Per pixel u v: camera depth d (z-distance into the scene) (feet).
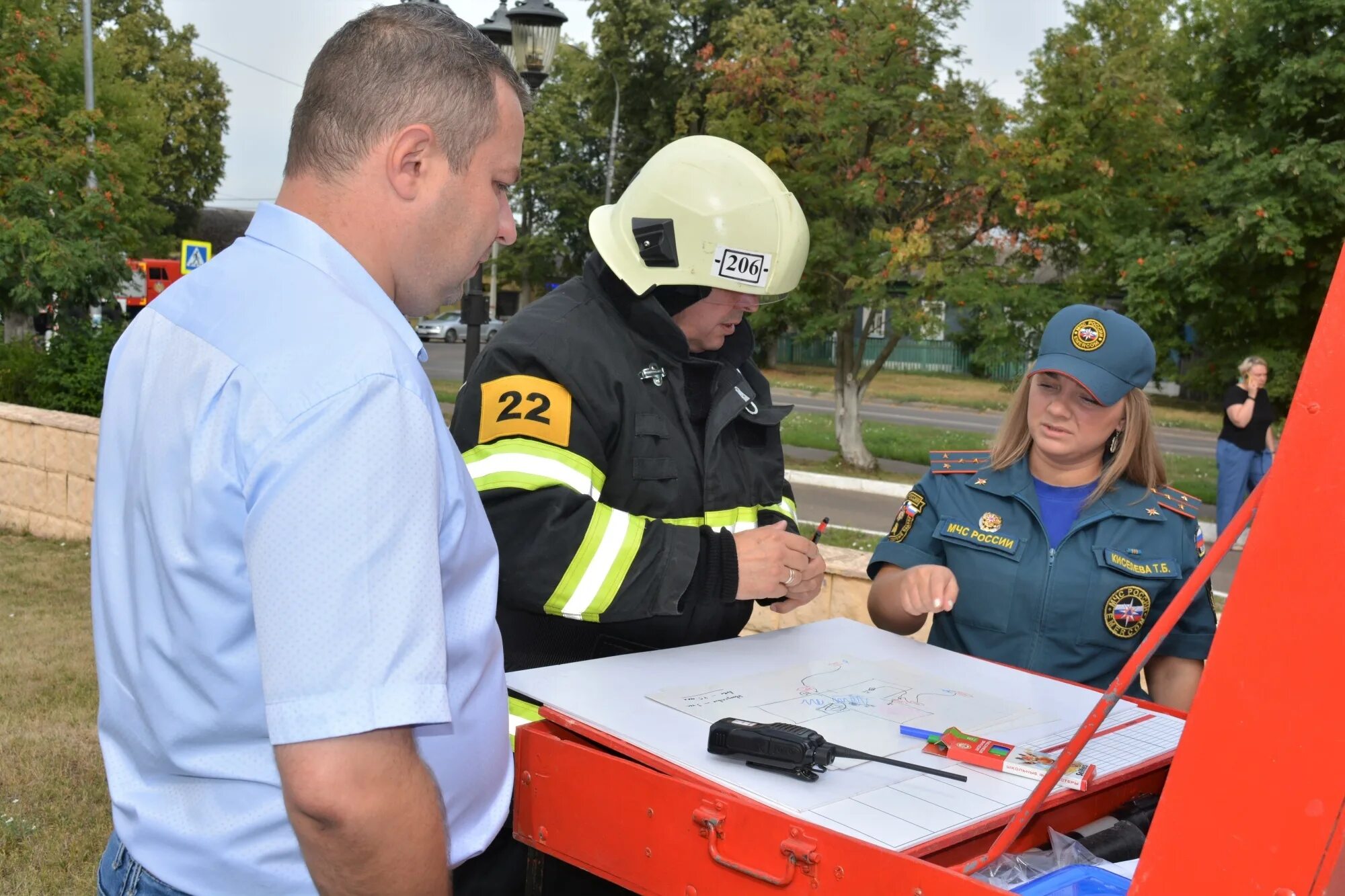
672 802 4.17
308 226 4.09
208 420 3.67
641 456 6.41
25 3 55.72
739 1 85.20
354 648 3.49
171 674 3.87
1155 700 7.51
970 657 5.98
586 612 5.84
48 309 46.47
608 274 6.61
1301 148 36.81
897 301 42.47
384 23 4.23
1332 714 2.69
